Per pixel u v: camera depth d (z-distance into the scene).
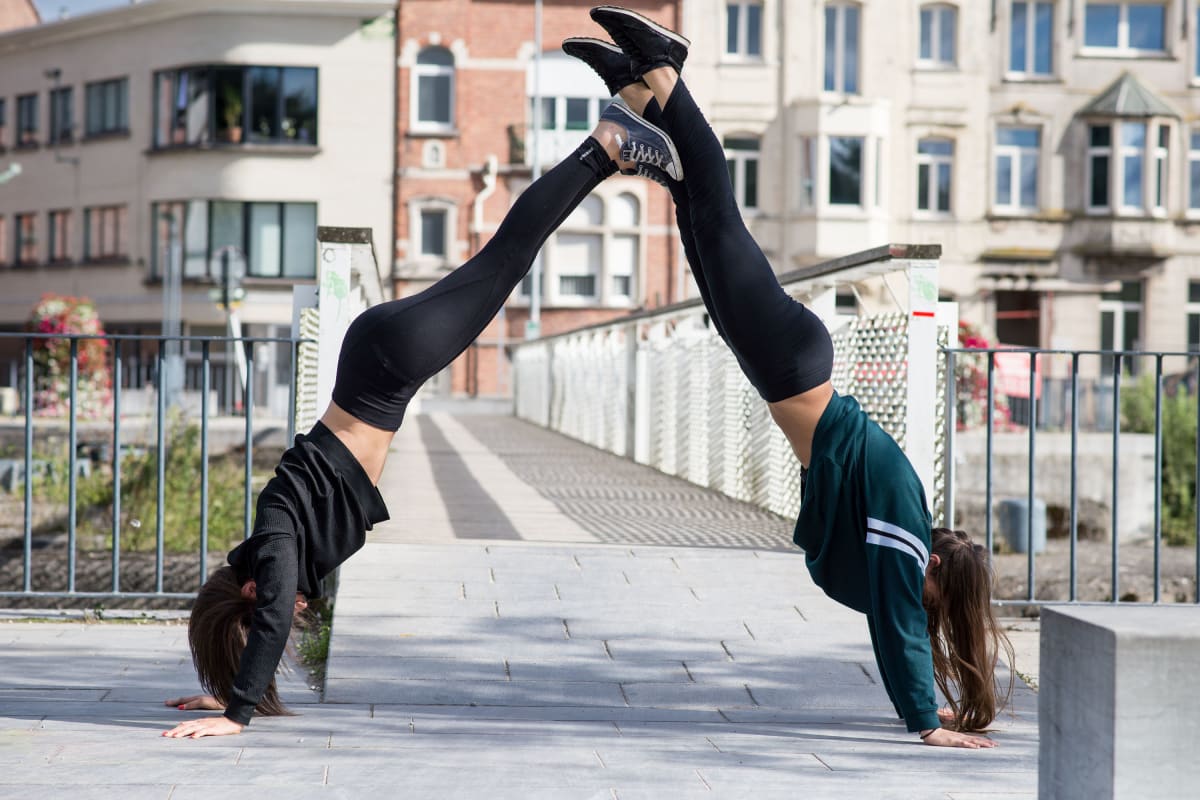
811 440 4.44
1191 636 2.79
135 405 24.95
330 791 3.48
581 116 33.16
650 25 4.46
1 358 36.75
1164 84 32.97
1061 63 32.72
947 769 3.90
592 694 5.32
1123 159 32.78
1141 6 33.09
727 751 4.14
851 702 5.33
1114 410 6.75
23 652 5.85
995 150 32.91
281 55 32.69
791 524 8.97
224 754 3.90
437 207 32.72
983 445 17.30
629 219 33.09
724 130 32.53
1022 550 14.69
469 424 25.05
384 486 11.66
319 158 32.72
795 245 32.44
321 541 4.36
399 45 32.66
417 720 4.69
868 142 32.19
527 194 4.43
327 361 6.88
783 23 32.47
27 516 6.48
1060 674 3.04
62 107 35.97
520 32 32.88
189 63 33.16
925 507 4.38
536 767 3.82
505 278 4.39
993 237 32.72
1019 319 33.41
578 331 19.61
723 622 6.16
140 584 7.95
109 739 4.09
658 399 14.45
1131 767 2.79
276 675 5.46
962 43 32.59
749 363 4.41
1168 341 32.94
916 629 4.30
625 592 6.52
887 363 7.69
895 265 7.46
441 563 6.86
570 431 20.97
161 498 6.56
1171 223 32.91
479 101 32.88
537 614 6.16
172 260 30.83
